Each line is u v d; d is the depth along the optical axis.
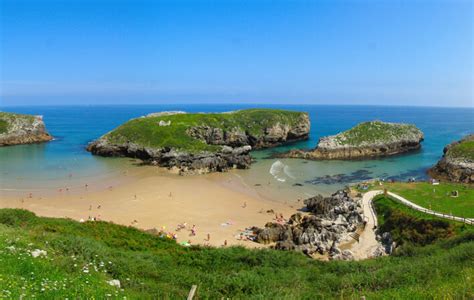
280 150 127.88
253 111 150.75
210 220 53.56
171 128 119.00
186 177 83.56
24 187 70.75
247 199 65.56
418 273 21.55
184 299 17.25
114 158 107.19
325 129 198.00
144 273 20.86
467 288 15.26
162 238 33.78
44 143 135.75
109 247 26.83
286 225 48.69
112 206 59.41
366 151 111.12
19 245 18.39
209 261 27.02
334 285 21.64
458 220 40.31
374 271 24.11
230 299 18.72
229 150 106.81
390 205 48.97
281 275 23.95
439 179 79.62
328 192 70.44
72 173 84.88
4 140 128.88
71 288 13.44
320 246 41.94
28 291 11.96
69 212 55.69
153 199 63.94
